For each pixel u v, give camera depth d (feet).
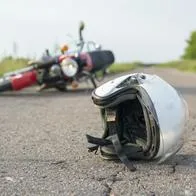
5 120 7.14
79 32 12.35
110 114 4.25
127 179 3.83
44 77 12.18
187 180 3.80
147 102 4.02
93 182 3.75
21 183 3.73
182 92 12.30
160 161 4.22
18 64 23.81
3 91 12.05
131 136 4.34
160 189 3.58
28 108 8.79
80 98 10.82
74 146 5.11
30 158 4.57
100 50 12.59
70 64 12.04
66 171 4.08
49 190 3.55
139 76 4.23
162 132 4.03
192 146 5.08
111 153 4.36
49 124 6.74
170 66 62.90
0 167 4.23
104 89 4.23
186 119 4.24
